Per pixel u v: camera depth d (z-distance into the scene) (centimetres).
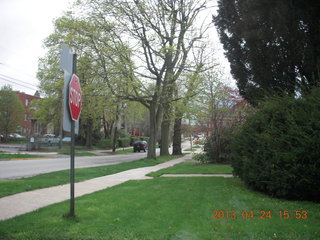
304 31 978
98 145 4653
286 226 509
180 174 1340
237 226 507
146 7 2041
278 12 986
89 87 2109
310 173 689
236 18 1209
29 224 509
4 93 3972
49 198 759
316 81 845
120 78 2053
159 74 2177
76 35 2130
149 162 2053
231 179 1109
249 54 1126
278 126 793
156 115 2420
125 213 589
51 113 3800
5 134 4203
